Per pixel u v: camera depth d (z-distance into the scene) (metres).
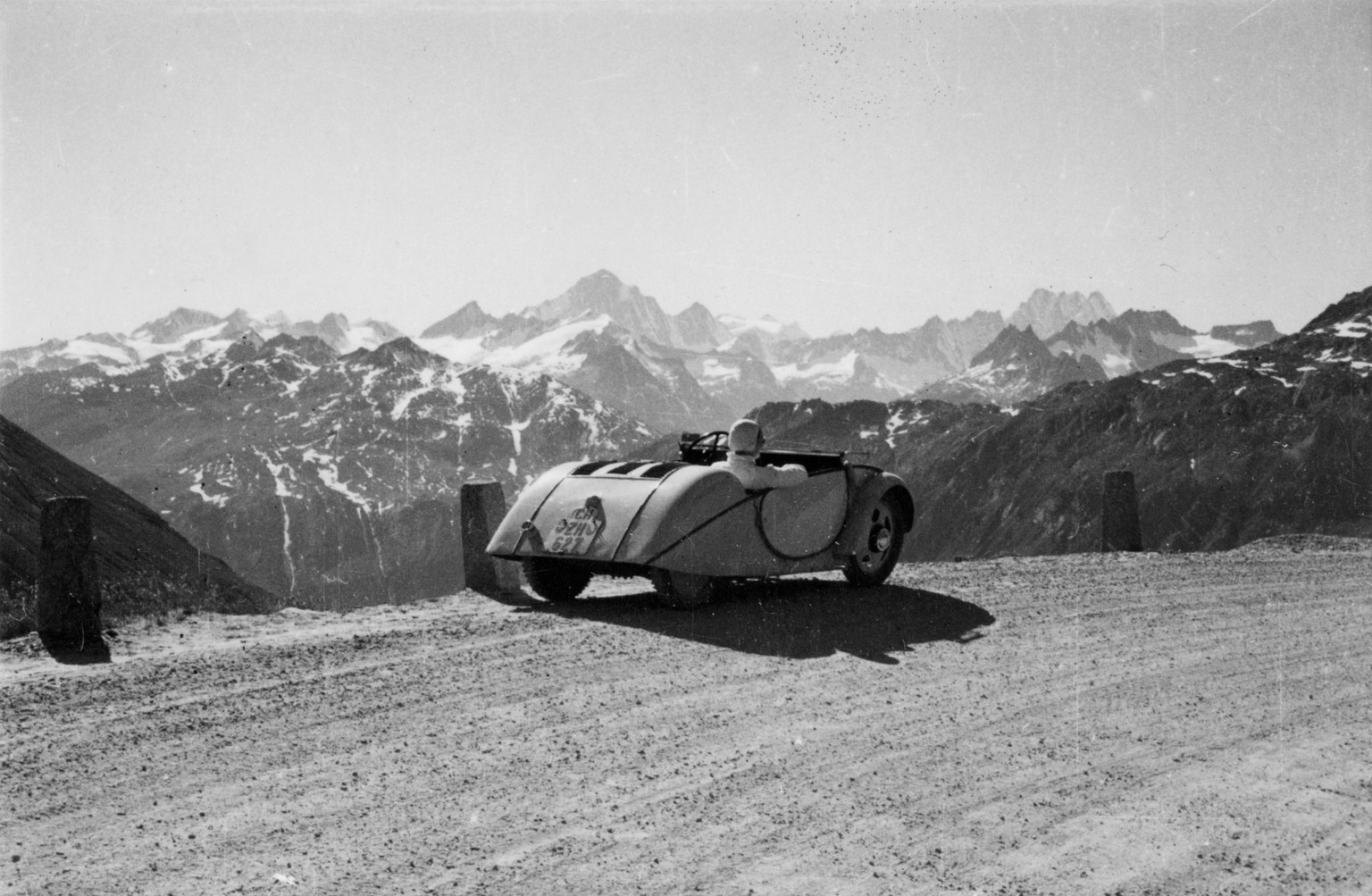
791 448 11.45
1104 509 15.73
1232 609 10.62
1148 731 6.64
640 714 6.89
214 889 4.39
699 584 9.91
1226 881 4.56
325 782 5.67
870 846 4.89
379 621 9.74
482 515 11.59
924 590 11.27
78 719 6.62
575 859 4.72
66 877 4.50
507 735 6.45
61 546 8.55
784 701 7.22
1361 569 13.33
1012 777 5.80
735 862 4.71
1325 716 6.97
